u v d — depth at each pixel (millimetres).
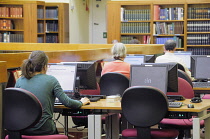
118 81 4988
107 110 4109
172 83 4383
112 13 11727
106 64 5504
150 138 3836
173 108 3838
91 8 14461
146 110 3777
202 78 6410
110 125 5004
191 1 11219
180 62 6469
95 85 4648
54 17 12656
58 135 3705
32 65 3787
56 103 4113
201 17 11273
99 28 14453
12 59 4742
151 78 4414
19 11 12078
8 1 12078
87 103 4121
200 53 11430
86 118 5402
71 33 13320
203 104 4121
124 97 3816
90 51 6605
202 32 11289
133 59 6844
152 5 11453
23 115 3508
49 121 3732
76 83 4648
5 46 9445
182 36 11555
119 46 5453
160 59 6520
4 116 3578
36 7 12047
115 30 11734
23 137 3652
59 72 4617
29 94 3469
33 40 12125
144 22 11594
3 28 12148
